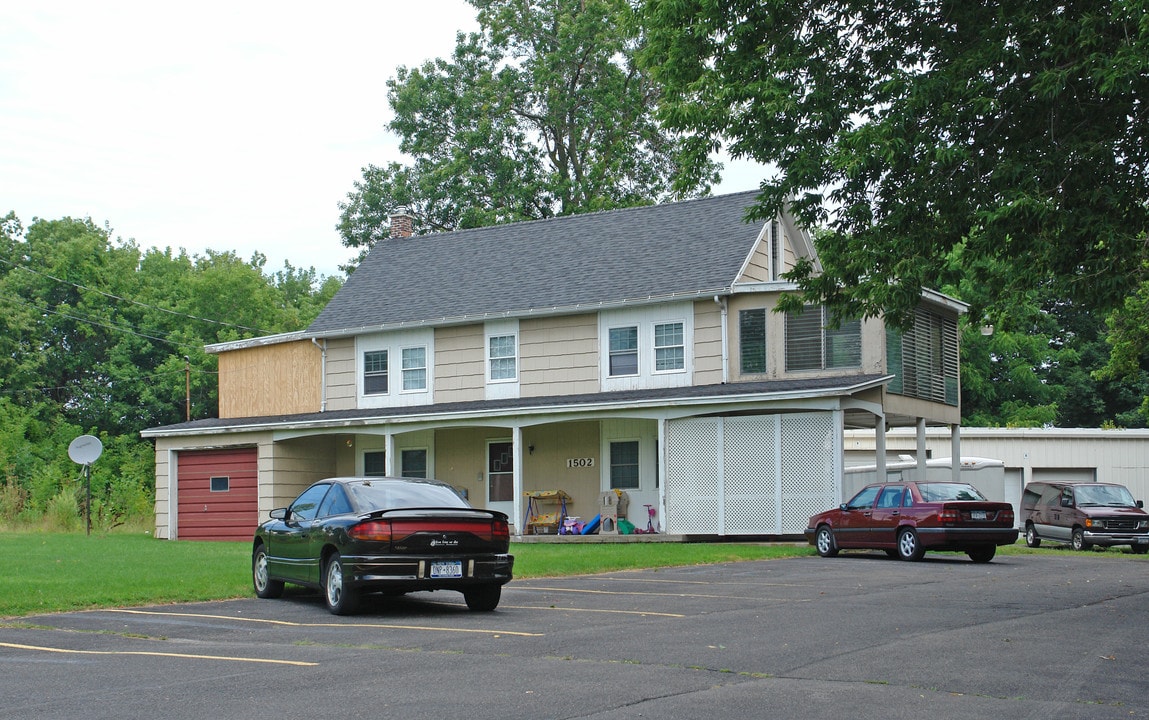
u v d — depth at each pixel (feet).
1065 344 192.95
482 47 176.45
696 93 59.11
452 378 111.04
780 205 58.65
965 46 54.03
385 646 36.04
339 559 45.37
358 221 177.06
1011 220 49.47
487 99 171.42
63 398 213.25
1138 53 44.96
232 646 36.45
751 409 88.79
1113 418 194.08
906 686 27.91
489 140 170.19
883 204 56.03
